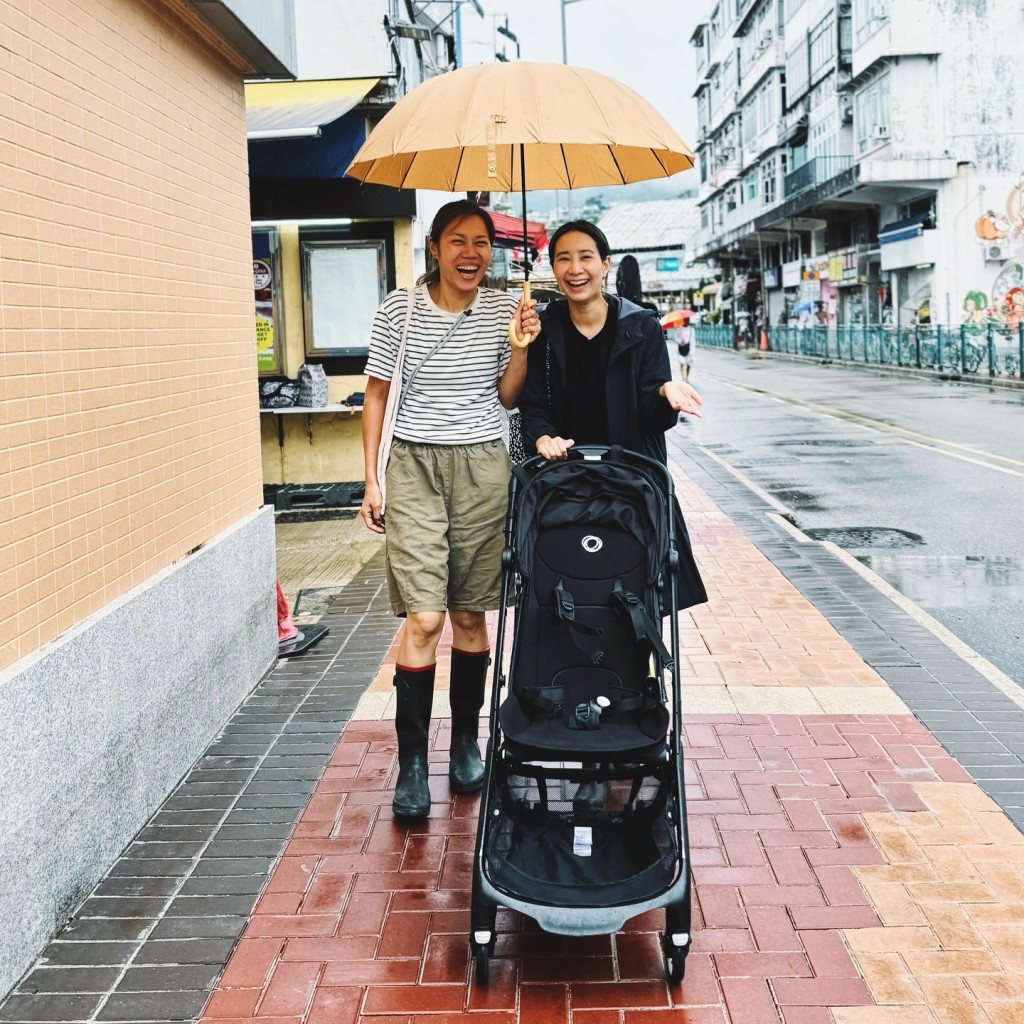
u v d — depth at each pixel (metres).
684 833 2.82
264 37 4.85
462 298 3.68
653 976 2.84
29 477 3.04
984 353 25.11
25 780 2.91
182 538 4.34
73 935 3.08
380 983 2.83
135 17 3.95
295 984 2.83
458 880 3.33
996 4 29.00
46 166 3.20
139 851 3.57
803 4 39.91
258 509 5.42
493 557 3.76
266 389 10.42
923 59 29.47
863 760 4.16
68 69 3.37
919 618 6.22
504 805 3.13
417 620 3.59
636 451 3.59
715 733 4.46
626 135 3.09
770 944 2.95
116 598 3.65
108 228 3.65
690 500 10.62
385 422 3.68
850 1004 2.69
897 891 3.21
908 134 29.73
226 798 3.97
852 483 11.44
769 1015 2.66
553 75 3.16
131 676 3.65
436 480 3.68
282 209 10.11
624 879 2.81
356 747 4.42
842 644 5.68
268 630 5.46
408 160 3.84
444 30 18.84
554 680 3.16
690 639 5.83
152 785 3.84
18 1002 2.77
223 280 4.95
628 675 3.16
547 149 3.89
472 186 4.08
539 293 10.70
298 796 3.97
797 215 40.06
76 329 3.38
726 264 65.94
